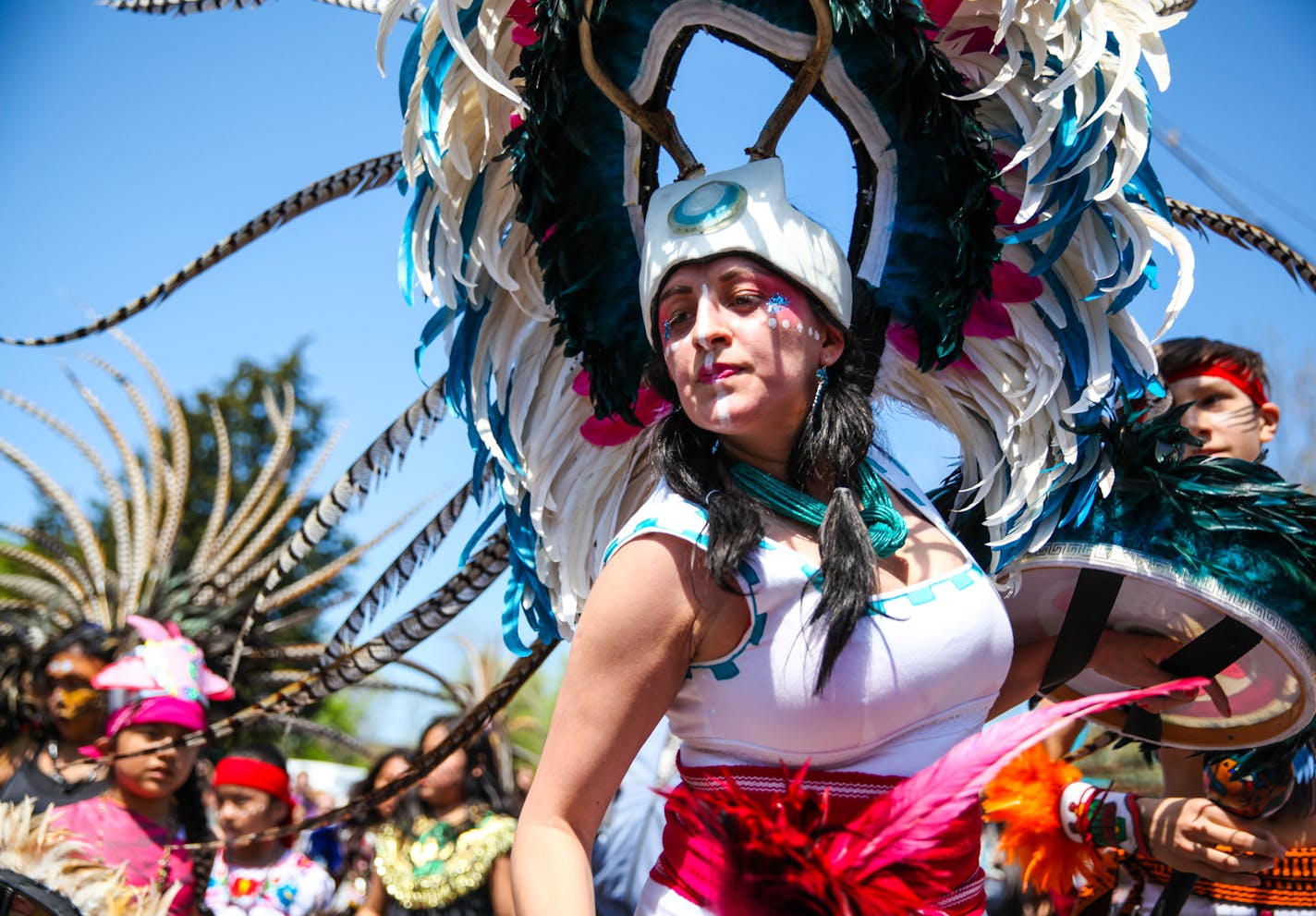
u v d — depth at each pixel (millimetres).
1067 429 1797
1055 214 1704
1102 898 2520
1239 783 2299
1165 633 1952
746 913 1308
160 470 5133
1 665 3266
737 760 1482
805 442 1520
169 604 4531
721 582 1413
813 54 1588
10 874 2037
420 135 1653
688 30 1634
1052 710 1362
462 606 1904
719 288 1497
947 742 1497
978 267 1659
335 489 1938
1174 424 1818
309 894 3826
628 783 3572
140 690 3004
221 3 1998
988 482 1838
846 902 1264
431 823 3988
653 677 1434
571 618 1843
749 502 1476
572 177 1686
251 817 3824
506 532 1916
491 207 1789
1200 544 1802
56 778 3100
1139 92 1615
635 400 1802
